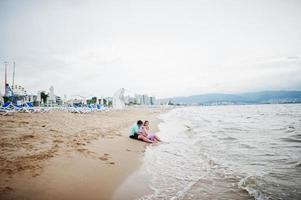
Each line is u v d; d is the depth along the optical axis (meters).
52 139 9.52
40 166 6.04
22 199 4.30
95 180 5.89
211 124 26.19
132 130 13.41
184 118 40.12
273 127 21.77
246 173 7.26
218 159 9.13
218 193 5.66
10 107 25.77
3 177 5.10
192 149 11.14
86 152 8.32
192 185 6.20
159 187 6.02
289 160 8.91
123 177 6.48
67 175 5.82
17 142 8.24
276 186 6.09
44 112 26.16
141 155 9.55
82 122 18.52
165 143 12.87
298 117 38.34
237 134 16.75
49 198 4.52
